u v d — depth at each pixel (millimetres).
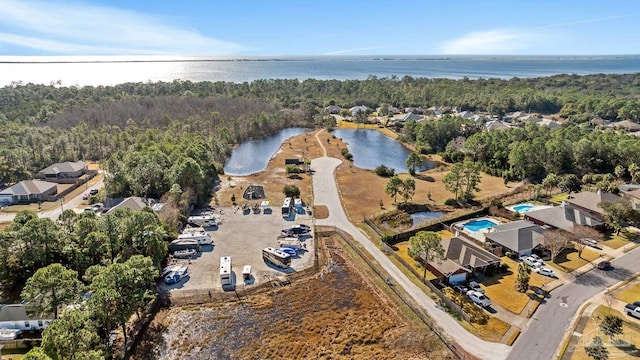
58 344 30562
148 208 61656
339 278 52969
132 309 38312
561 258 57000
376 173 104062
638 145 94688
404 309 45500
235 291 49219
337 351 39438
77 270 49156
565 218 64625
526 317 43406
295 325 43438
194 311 45562
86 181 94312
